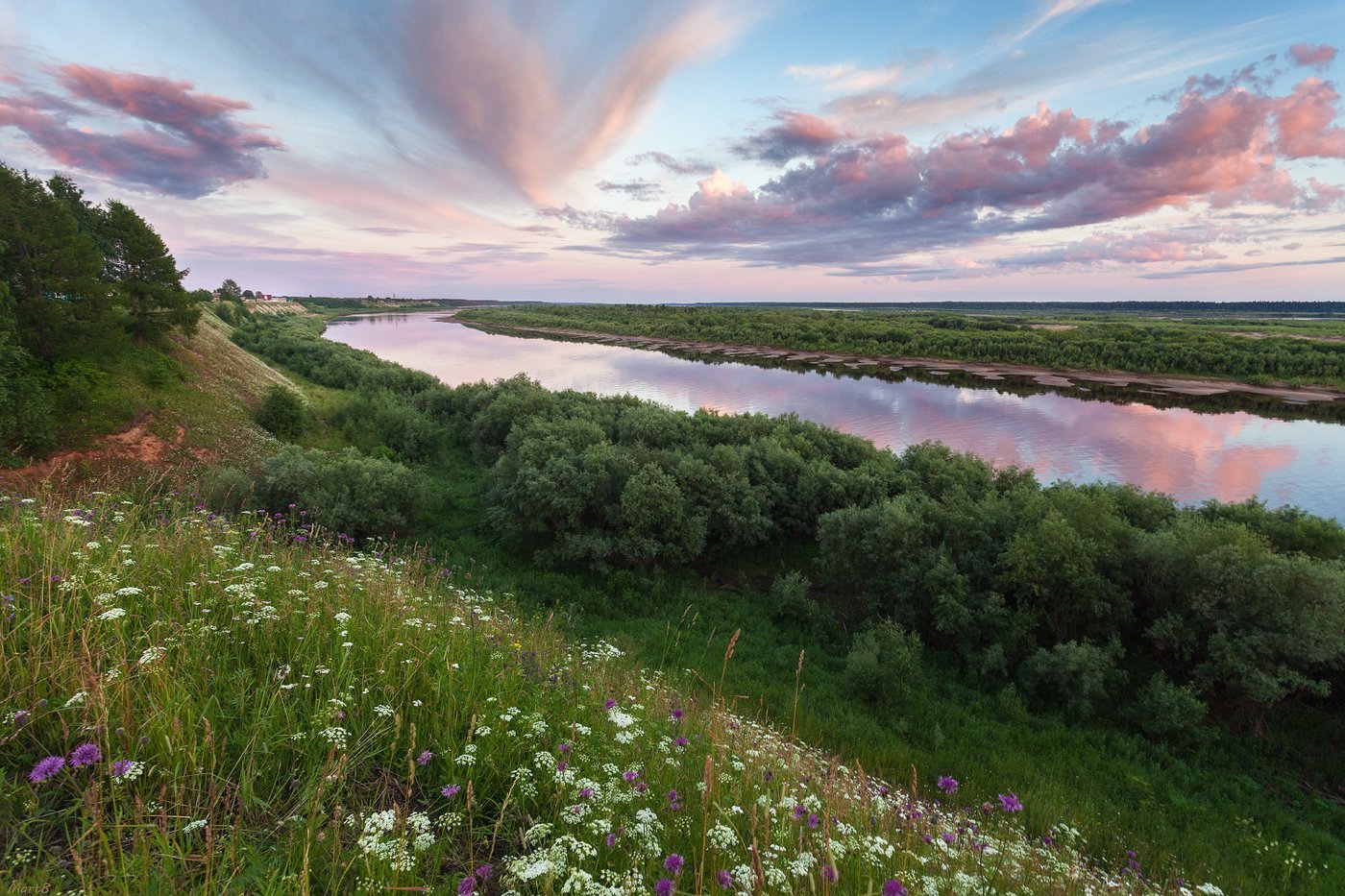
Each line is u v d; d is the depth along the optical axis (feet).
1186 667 61.72
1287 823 46.29
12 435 89.10
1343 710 58.03
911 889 15.10
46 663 13.79
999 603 67.21
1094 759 52.60
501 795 15.66
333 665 18.07
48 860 10.73
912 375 311.27
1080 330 424.87
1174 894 27.99
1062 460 157.58
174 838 11.53
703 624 74.74
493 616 32.94
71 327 116.37
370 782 15.12
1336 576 55.31
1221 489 134.62
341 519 84.12
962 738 54.70
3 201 106.73
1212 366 291.17
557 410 143.54
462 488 122.52
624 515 85.10
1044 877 21.52
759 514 92.22
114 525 27.12
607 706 19.85
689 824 15.97
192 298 149.07
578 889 11.63
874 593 75.56
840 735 52.95
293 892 11.03
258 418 137.80
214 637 17.99
